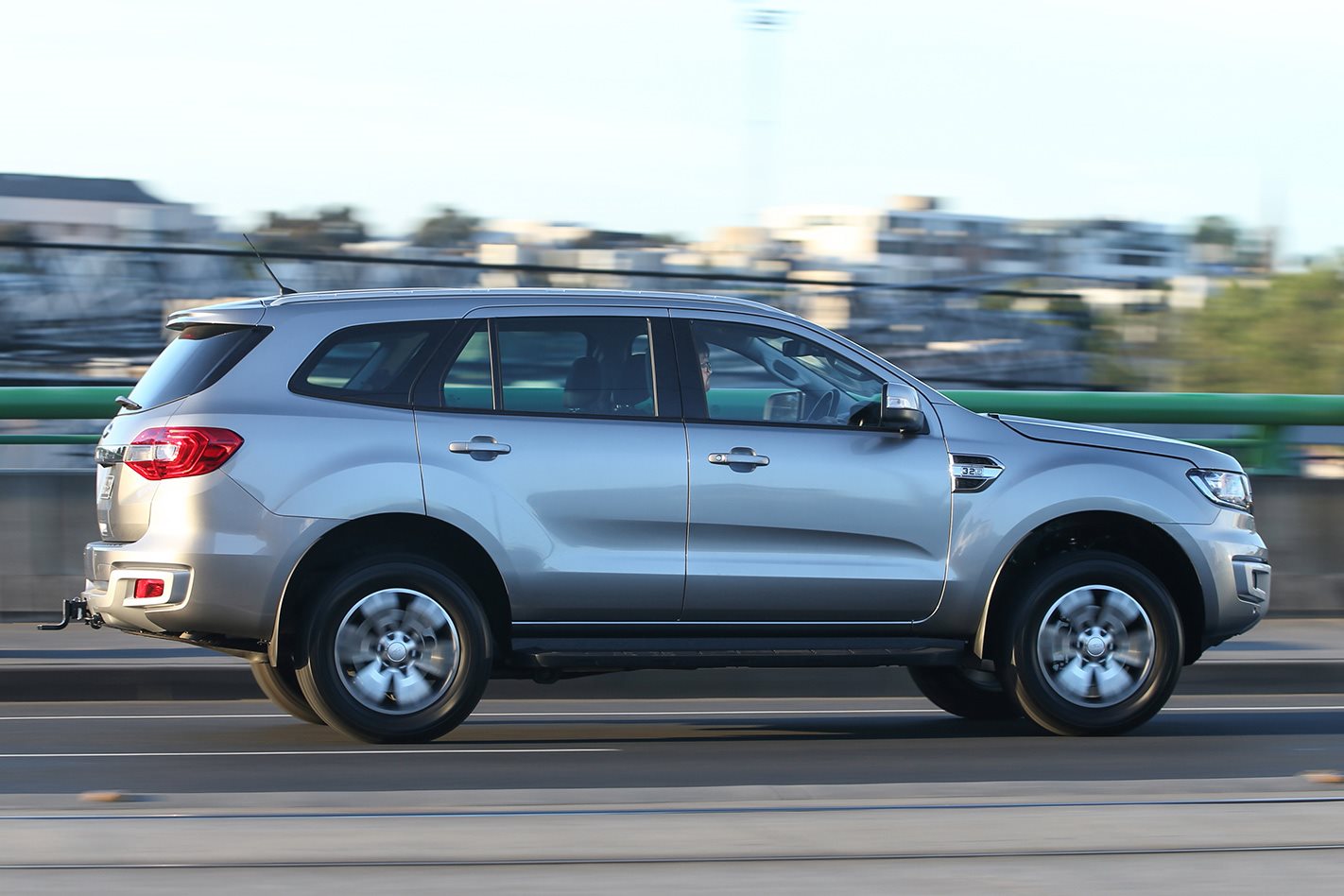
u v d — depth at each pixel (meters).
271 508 13.32
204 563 13.21
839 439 14.46
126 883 7.98
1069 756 13.88
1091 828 9.30
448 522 13.62
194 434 13.34
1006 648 14.59
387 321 13.95
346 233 48.19
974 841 8.95
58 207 51.12
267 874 8.15
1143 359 48.47
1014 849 8.77
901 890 7.91
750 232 56.56
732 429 14.30
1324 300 64.06
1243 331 63.53
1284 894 7.95
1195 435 23.61
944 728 15.81
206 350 13.83
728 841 8.90
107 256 41.09
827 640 14.41
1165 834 9.16
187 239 48.38
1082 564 14.61
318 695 13.51
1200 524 15.02
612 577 13.92
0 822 9.33
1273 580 22.80
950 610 14.52
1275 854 8.70
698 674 18.16
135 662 17.77
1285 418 22.89
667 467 14.07
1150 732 15.32
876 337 43.62
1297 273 64.94
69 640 19.58
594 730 15.49
